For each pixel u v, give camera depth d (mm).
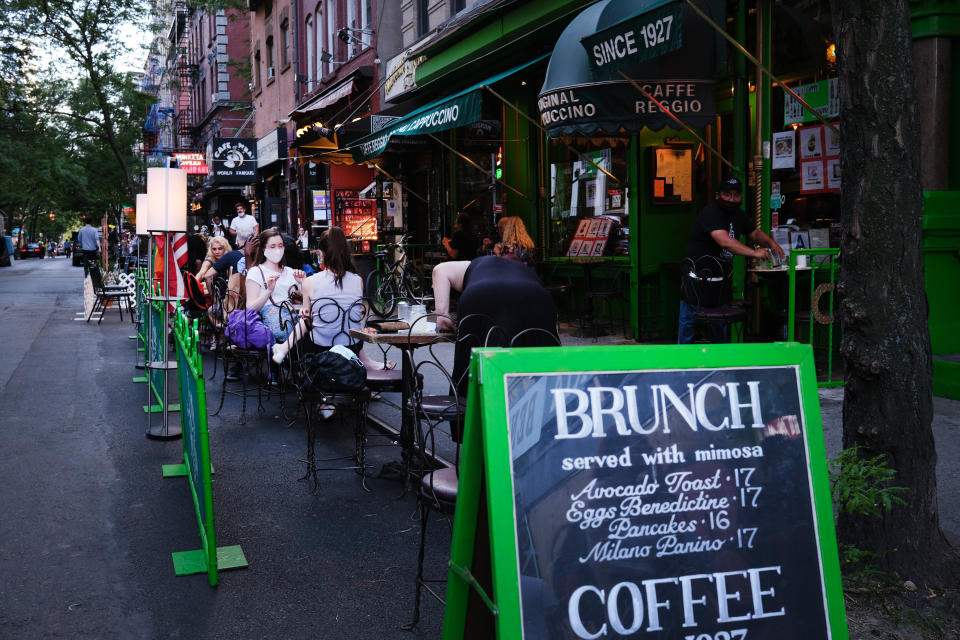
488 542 2625
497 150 14328
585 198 11656
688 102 8023
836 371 8062
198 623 3674
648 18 6988
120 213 39812
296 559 4395
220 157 26938
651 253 10195
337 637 3547
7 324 15344
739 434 2557
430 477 3596
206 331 11445
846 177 3721
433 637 3543
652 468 2461
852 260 3707
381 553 4477
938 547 3688
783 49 8617
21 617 3717
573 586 2334
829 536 2562
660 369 2529
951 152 7098
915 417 3631
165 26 26469
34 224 92062
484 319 4582
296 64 25594
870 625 3371
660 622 2381
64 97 27281
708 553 2461
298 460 6293
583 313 11734
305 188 22953
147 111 26875
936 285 7078
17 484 5656
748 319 8914
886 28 3510
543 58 9844
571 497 2379
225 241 11898
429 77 14586
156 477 5840
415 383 4000
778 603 2480
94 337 13641
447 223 16531
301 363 5957
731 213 7883
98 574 4191
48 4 23922
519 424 2377
